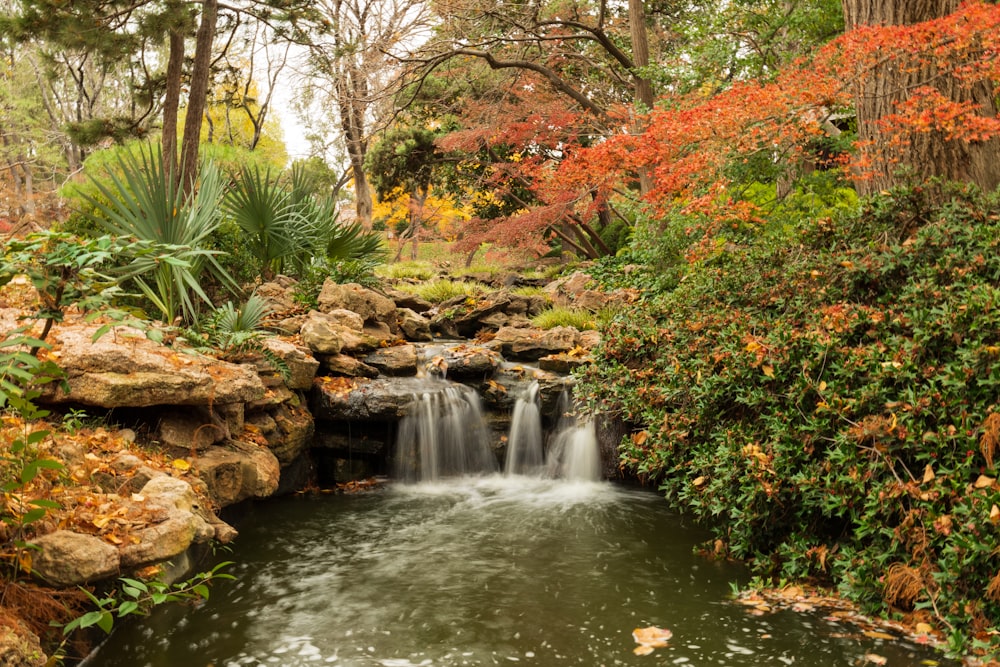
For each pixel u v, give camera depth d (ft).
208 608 15.85
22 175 119.55
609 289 42.63
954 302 16.89
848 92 26.94
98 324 21.36
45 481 14.20
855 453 15.88
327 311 33.68
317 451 27.48
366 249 43.73
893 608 15.19
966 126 22.13
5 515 12.27
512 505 24.30
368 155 92.99
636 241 40.93
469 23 59.26
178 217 26.86
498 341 33.78
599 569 18.34
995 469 14.11
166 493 15.70
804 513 17.78
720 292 23.43
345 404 26.81
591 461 27.66
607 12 76.28
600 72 75.00
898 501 15.28
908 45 22.85
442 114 84.23
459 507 24.06
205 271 32.19
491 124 68.64
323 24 65.26
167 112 49.83
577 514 23.21
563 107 68.85
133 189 26.78
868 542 16.90
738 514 17.40
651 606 16.07
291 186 42.37
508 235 62.49
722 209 28.81
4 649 10.62
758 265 23.43
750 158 29.50
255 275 34.71
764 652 13.87
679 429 20.08
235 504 21.93
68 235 13.26
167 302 26.61
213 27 49.52
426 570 18.26
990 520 13.06
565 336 33.06
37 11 48.26
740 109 26.58
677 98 39.50
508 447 28.84
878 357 17.04
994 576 13.60
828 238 22.76
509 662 13.60
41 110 113.80
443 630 14.90
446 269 75.77
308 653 13.92
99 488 15.44
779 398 18.62
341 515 23.04
